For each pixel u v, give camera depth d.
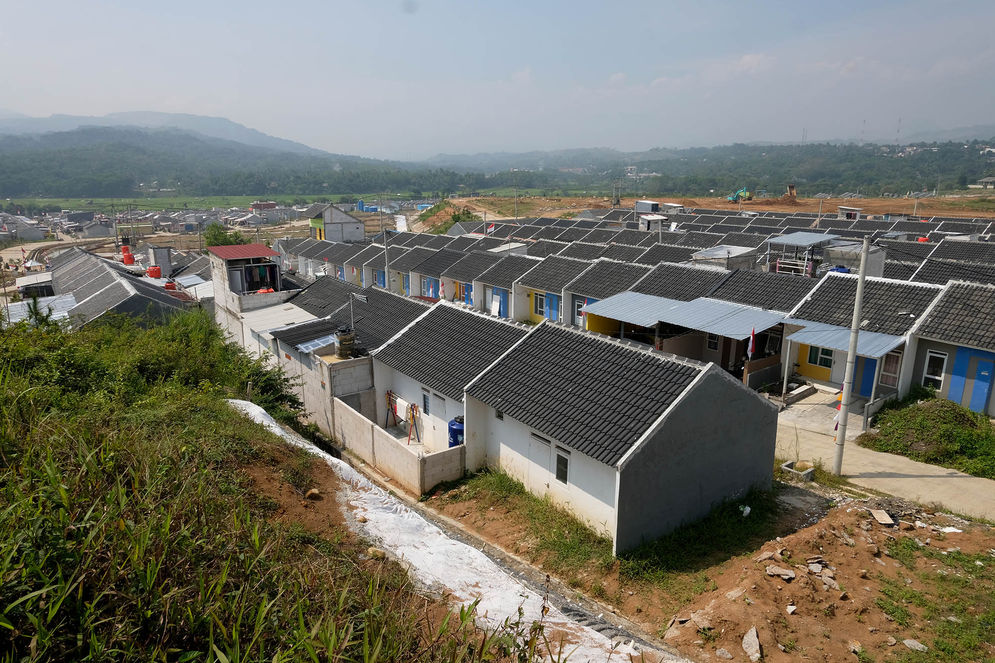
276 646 4.82
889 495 13.91
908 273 26.88
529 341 15.80
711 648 7.98
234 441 10.62
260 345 23.78
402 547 8.92
